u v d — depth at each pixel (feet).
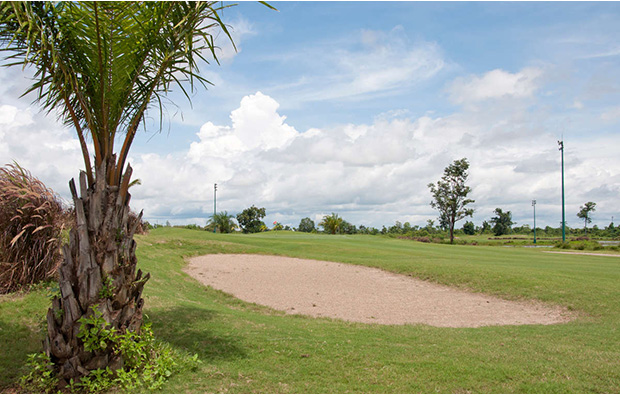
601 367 19.06
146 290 34.27
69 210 30.48
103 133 16.69
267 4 15.58
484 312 36.45
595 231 306.96
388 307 38.22
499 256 76.69
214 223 160.35
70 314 15.58
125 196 17.26
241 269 56.24
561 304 37.22
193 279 46.57
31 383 15.57
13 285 26.81
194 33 17.12
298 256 70.08
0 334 20.38
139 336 16.97
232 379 16.89
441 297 42.63
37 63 14.49
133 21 16.39
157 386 15.67
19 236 26.73
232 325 25.80
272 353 20.35
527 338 25.67
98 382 15.48
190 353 19.75
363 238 132.77
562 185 150.51
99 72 16.56
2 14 13.58
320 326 28.43
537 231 339.77
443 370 18.40
